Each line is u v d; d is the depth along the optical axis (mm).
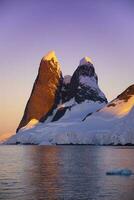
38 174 70562
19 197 47531
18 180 61906
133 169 79438
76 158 116750
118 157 120375
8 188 53938
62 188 53844
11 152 168500
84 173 71812
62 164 93000
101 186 55531
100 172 73438
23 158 119250
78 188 53812
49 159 112812
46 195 48781
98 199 46312
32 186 55625
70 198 46938
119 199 46344
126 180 61375
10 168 82875
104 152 158625
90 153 150375
